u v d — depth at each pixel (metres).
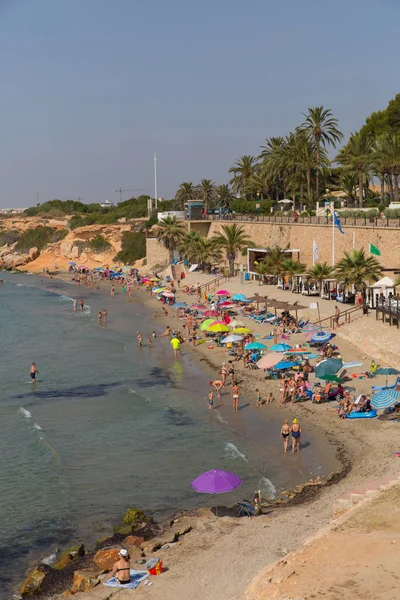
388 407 43.62
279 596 20.67
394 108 128.00
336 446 39.38
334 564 22.28
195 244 117.25
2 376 63.03
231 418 46.56
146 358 67.44
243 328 63.94
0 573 28.23
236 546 27.72
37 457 41.44
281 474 36.56
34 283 150.12
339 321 67.38
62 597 25.19
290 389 48.88
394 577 21.19
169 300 101.31
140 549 28.27
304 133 119.31
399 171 100.31
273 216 113.38
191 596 23.91
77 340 80.12
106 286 134.62
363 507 26.97
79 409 51.34
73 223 195.25
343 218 89.19
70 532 31.73
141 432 45.28
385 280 67.25
